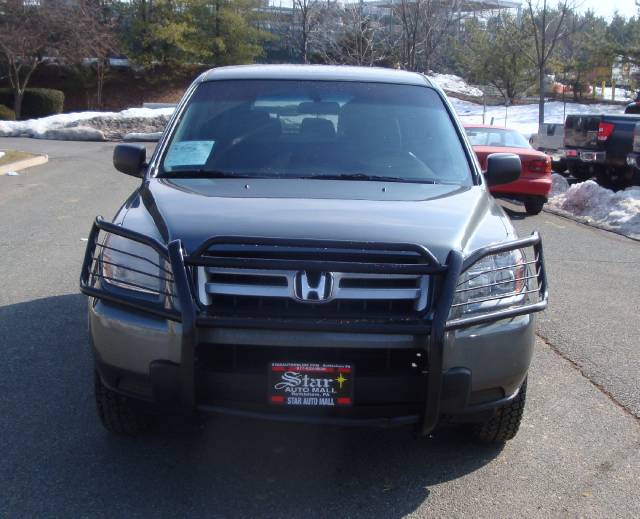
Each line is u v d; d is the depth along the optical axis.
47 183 15.25
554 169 19.14
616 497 3.92
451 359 3.59
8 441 4.29
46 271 8.00
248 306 3.54
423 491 3.91
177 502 3.73
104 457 4.14
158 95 48.62
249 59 50.19
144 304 3.61
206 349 3.57
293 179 4.54
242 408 3.57
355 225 3.76
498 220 4.19
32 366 5.39
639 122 14.90
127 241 3.85
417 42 30.78
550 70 41.62
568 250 10.23
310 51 35.91
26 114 41.59
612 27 43.31
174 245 3.54
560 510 3.78
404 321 3.48
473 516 3.70
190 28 48.19
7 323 6.28
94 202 12.80
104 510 3.64
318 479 3.99
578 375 5.61
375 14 39.09
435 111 5.18
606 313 7.21
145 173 4.73
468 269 3.69
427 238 3.70
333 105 5.14
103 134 29.73
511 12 43.47
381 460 4.21
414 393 3.55
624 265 9.35
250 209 3.92
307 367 3.52
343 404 3.54
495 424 4.22
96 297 3.72
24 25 38.59
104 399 4.10
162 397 3.60
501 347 3.70
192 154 4.79
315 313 3.50
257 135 4.92
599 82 46.22
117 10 48.38
